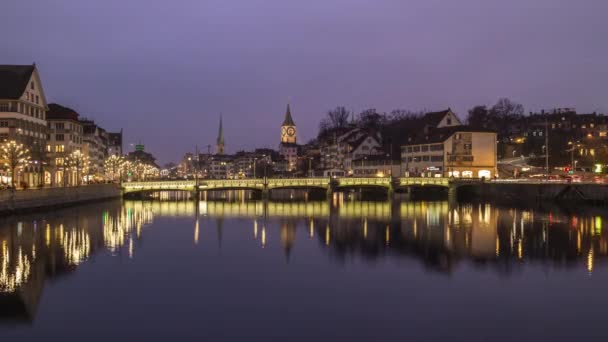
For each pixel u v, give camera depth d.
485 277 46.31
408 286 43.28
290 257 55.09
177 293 41.00
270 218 95.56
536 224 83.12
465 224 84.50
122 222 86.00
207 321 34.91
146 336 32.34
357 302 38.94
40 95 135.75
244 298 39.81
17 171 121.88
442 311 37.03
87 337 32.12
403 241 66.31
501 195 140.25
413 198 154.12
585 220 87.81
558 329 33.72
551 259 54.06
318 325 34.28
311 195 176.38
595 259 53.94
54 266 49.81
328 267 50.28
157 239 67.12
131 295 40.38
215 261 52.84
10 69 128.50
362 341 31.77
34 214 91.81
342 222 88.56
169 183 145.75
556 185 121.94
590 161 176.75
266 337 32.28
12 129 120.56
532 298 40.00
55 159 146.38
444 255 56.44
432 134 178.88
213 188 148.38
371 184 152.50
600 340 31.95
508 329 33.69
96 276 46.12
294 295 40.66
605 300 39.47
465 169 166.12
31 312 36.38
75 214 95.94
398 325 34.34
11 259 52.94
